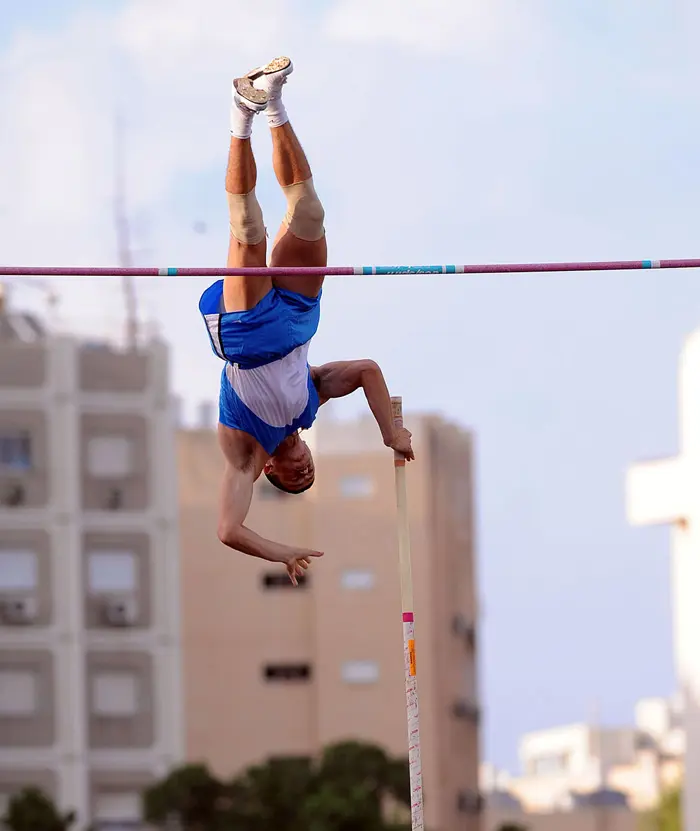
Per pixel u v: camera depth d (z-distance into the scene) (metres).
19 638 99.38
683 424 76.75
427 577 119.31
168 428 102.94
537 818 155.50
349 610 118.94
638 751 195.75
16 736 98.88
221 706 118.44
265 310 21.05
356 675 118.25
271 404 21.48
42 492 100.50
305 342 21.53
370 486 120.12
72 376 101.44
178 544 112.88
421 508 119.94
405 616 22.73
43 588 100.00
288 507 120.31
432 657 118.44
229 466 21.94
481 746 134.38
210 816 89.44
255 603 119.44
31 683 99.38
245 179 20.55
